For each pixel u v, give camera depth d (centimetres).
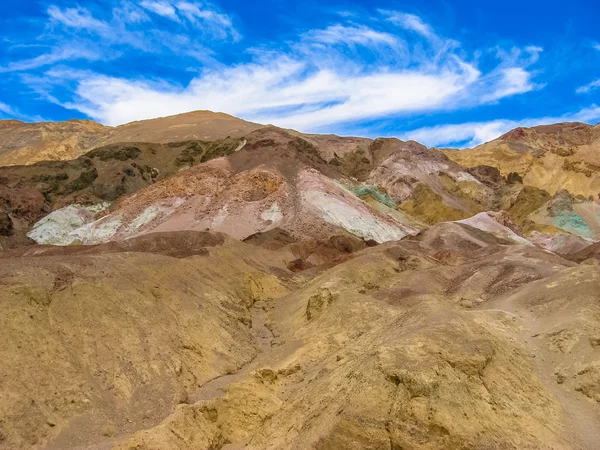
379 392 2227
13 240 9794
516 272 5150
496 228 10344
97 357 3111
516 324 3194
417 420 2127
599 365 2602
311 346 3753
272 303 5569
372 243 9694
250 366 3753
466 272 5634
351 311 4106
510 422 2244
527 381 2539
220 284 5012
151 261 4438
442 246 8356
